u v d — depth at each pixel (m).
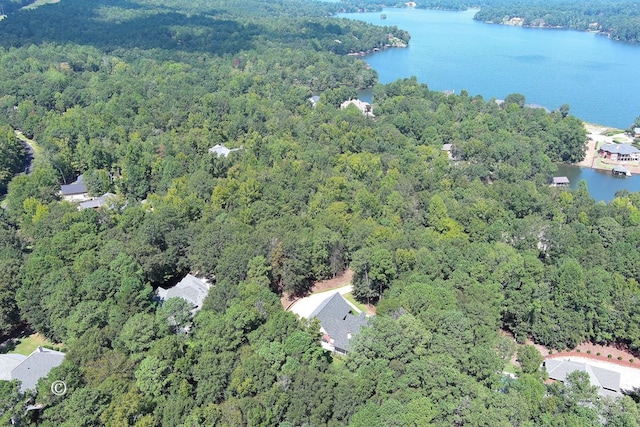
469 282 120.69
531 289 122.25
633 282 127.31
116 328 100.88
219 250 132.50
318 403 84.88
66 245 129.50
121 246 126.75
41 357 98.25
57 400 83.44
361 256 129.62
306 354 95.75
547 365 109.06
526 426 81.25
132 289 108.81
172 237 135.62
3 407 79.69
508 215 166.50
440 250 131.50
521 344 120.56
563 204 178.00
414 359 94.56
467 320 102.56
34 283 114.75
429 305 109.19
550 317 120.81
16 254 129.50
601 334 120.69
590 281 123.38
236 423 81.12
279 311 105.44
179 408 82.38
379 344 95.75
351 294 137.88
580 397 88.94
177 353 94.31
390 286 128.00
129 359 92.81
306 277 138.00
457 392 85.88
